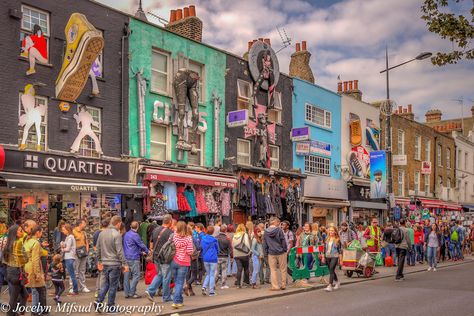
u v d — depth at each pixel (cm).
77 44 1438
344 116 2875
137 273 1190
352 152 2886
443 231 2473
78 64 1435
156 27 1836
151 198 1712
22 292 897
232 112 2077
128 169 1667
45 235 1479
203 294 1255
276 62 2344
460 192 4356
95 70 1630
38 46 1488
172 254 1061
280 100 2408
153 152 1822
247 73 2231
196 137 1986
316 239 1534
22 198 1445
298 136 2414
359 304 1145
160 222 1741
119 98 1702
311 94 2616
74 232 1280
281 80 2420
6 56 1414
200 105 1984
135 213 1688
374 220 2023
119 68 1709
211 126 2023
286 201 2303
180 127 1861
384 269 1959
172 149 1870
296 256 1444
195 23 2108
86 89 1603
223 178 1928
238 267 1396
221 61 2098
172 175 1731
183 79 1873
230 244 1410
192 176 1802
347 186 2783
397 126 3412
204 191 1889
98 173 1579
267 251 1366
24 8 1475
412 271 1895
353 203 2797
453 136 4297
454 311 1054
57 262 1064
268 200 2161
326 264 1503
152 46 1822
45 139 1499
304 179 2436
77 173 1524
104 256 993
